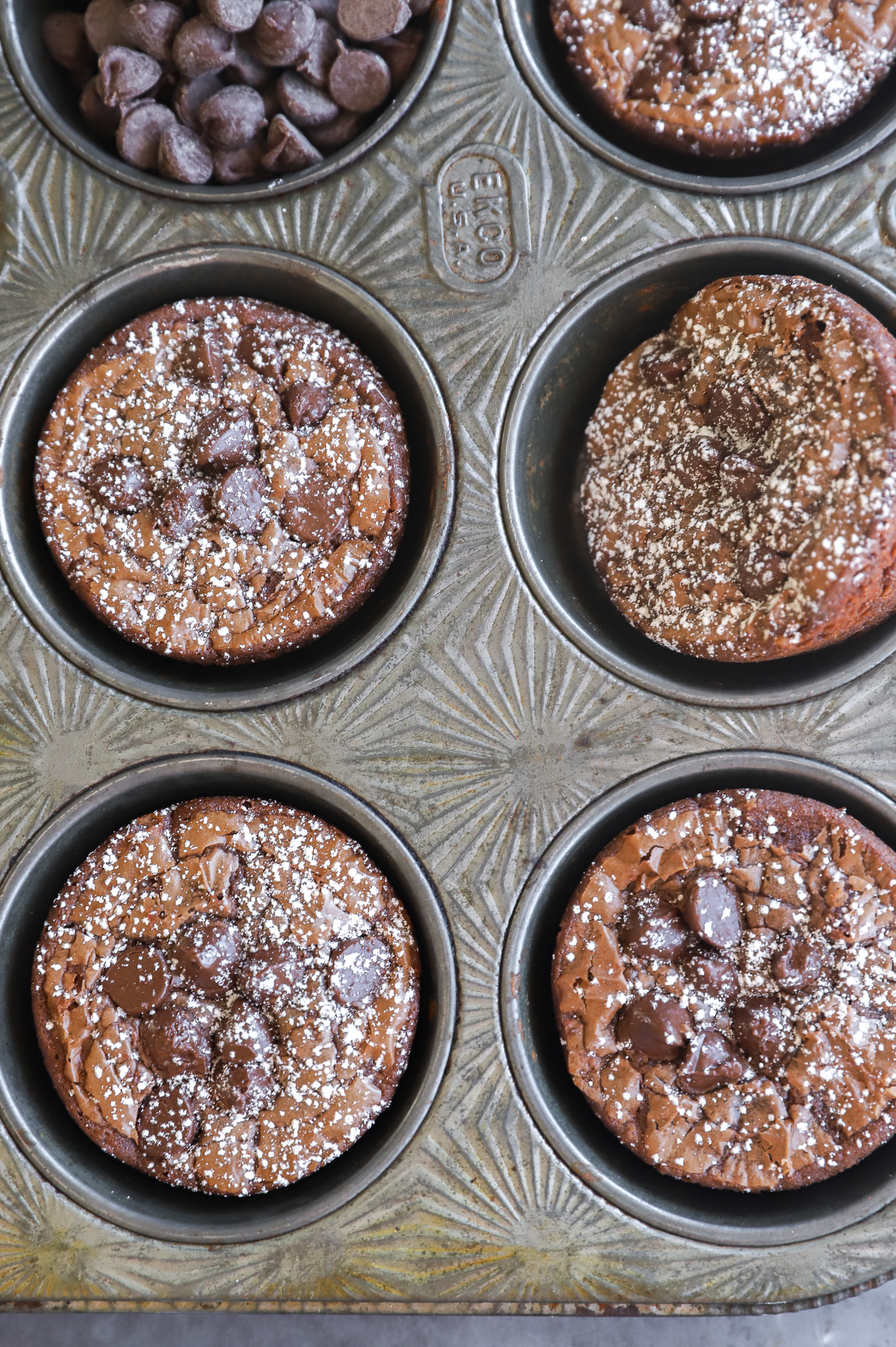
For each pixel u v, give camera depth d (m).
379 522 0.35
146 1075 0.34
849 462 0.33
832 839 0.35
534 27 0.35
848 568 0.33
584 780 0.35
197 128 0.35
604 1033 0.34
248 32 0.35
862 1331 0.37
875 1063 0.34
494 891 0.35
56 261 0.35
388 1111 0.35
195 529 0.35
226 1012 0.34
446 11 0.35
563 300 0.35
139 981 0.34
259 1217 0.34
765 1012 0.34
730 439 0.35
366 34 0.35
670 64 0.35
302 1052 0.34
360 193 0.35
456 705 0.35
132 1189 0.35
